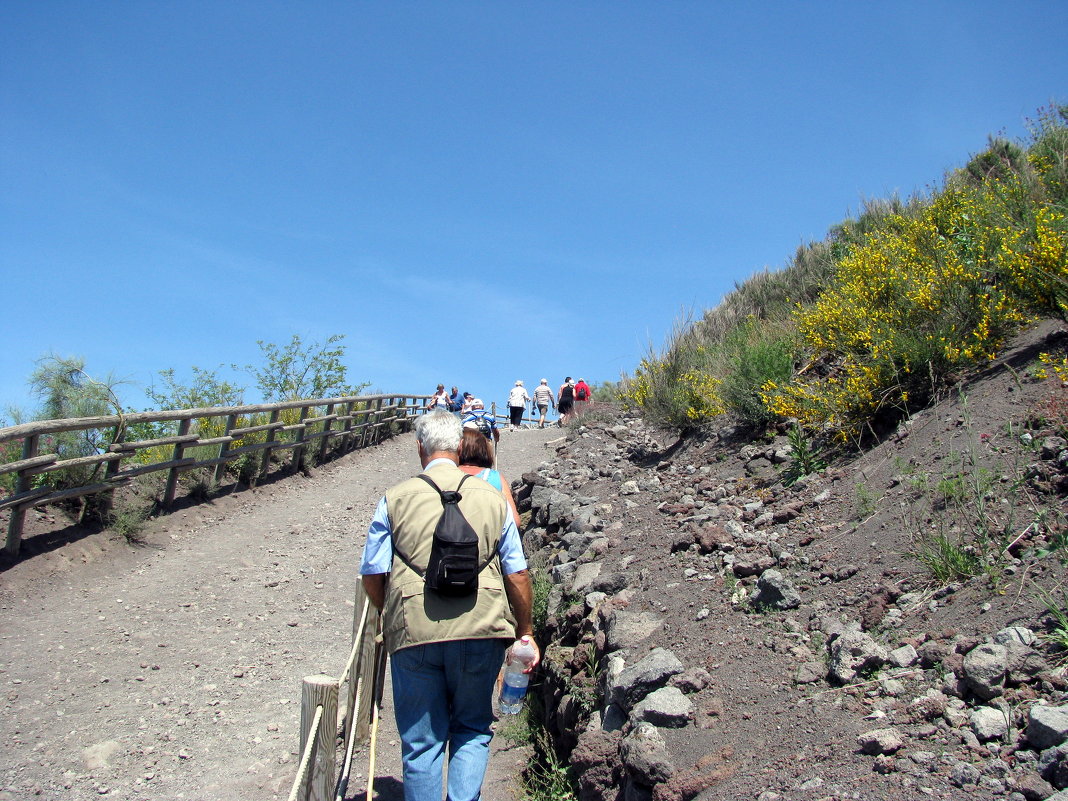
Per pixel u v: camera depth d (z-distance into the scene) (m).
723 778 3.02
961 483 4.21
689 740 3.39
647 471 9.02
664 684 3.85
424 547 3.17
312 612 7.80
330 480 14.27
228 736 5.30
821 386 7.10
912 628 3.47
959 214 7.64
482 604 3.11
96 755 4.94
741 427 8.43
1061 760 2.33
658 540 6.02
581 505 8.31
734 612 4.36
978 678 2.83
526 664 3.33
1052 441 4.11
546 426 25.28
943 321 5.94
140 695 5.78
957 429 4.94
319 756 3.53
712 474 7.66
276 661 6.57
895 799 2.49
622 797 3.47
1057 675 2.74
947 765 2.55
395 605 3.14
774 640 3.86
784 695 3.41
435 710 3.11
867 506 4.76
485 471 4.11
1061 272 5.18
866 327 6.66
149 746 5.11
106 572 8.26
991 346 5.67
